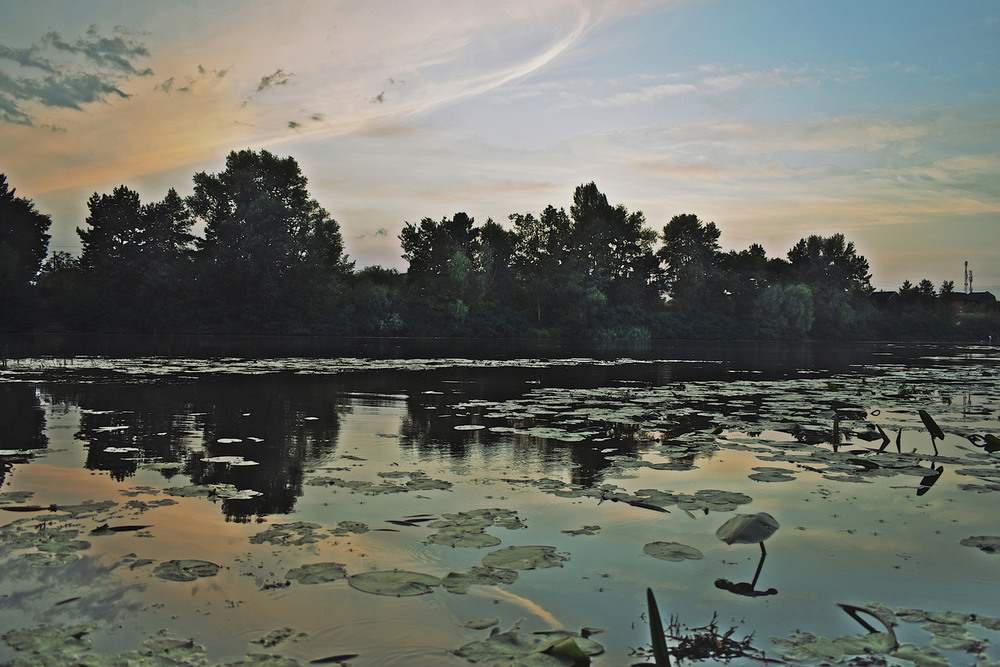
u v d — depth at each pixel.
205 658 3.12
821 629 3.53
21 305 57.91
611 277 78.88
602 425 10.59
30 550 4.57
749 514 5.27
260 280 59.97
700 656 3.21
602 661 3.13
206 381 17.08
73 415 11.07
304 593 3.89
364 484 6.59
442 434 9.62
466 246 78.12
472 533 5.02
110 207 63.22
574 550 4.71
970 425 10.93
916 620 3.66
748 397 14.95
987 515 5.70
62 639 3.28
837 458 8.12
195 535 4.94
